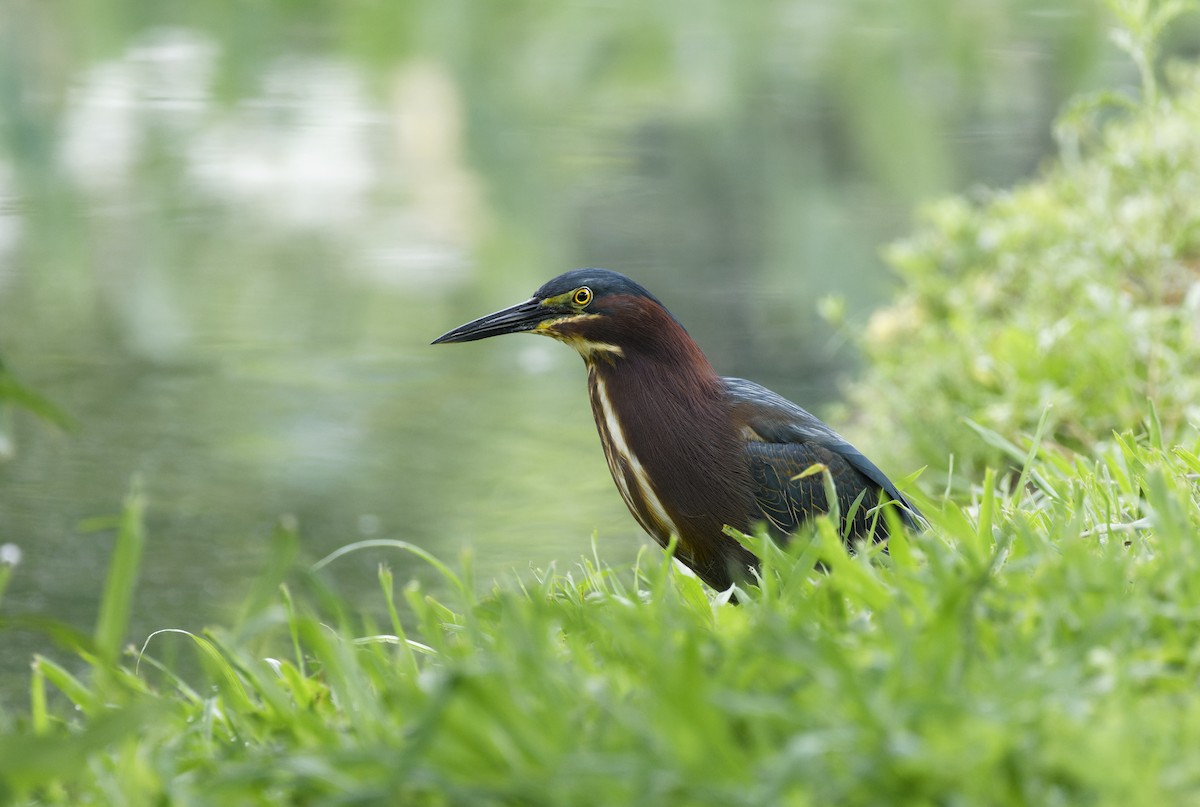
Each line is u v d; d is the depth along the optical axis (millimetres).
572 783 3627
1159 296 10719
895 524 5289
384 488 12773
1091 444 9664
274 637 8938
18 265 20109
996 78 32875
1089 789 3592
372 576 11117
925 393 11453
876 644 4453
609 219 23156
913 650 4191
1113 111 24906
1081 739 3609
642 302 7445
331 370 16266
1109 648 4352
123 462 13531
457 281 19953
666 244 21781
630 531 11836
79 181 24734
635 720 3848
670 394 7477
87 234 21656
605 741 3869
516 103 31750
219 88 31625
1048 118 29188
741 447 7488
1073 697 3938
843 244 21672
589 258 21109
